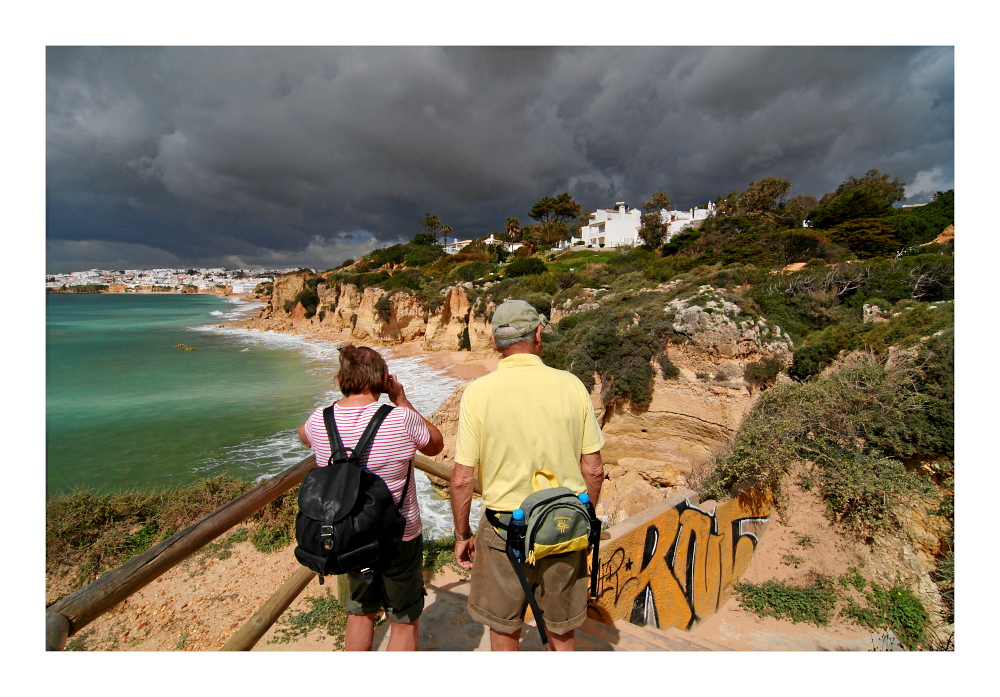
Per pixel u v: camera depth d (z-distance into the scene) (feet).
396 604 8.38
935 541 21.77
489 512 7.71
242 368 126.52
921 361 27.94
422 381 103.55
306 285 237.45
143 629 23.79
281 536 30.91
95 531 30.60
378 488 7.18
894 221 124.36
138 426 73.97
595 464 7.95
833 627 20.20
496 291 118.73
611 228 264.31
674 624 18.69
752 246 130.82
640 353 44.52
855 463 24.44
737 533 22.74
